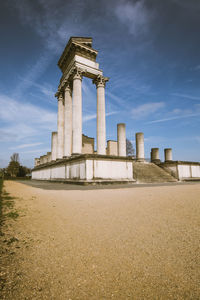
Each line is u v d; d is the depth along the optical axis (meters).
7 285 2.18
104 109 25.67
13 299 1.95
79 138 22.88
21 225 4.52
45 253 3.08
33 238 3.73
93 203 7.16
